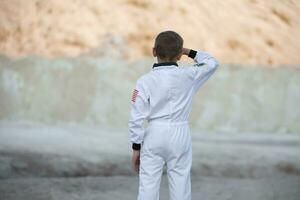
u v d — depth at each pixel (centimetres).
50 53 2886
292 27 3031
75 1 3089
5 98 2659
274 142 2142
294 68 2836
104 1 3066
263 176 1573
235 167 1619
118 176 1488
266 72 2809
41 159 1575
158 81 777
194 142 2033
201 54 836
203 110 2634
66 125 2450
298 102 2694
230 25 3002
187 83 794
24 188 1298
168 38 796
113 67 2794
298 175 1609
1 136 1961
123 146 1870
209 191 1339
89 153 1692
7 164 1508
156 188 783
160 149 778
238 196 1298
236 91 2725
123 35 2945
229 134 2361
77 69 2784
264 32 2989
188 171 798
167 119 780
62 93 2703
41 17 3058
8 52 2877
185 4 3056
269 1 3114
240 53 2906
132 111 776
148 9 3045
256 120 2623
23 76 2752
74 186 1343
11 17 3058
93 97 2692
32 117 2583
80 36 2952
